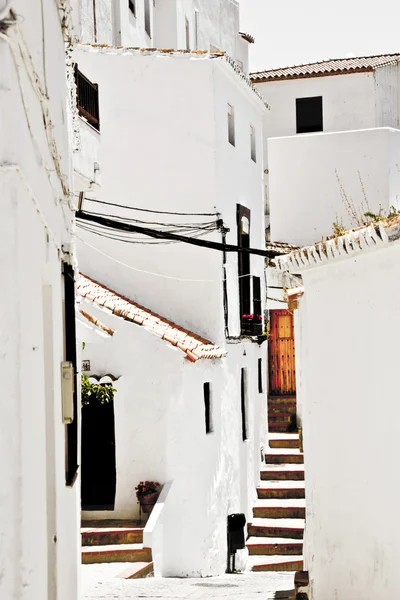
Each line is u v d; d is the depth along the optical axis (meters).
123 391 17.19
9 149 4.43
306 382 11.85
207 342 19.03
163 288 19.64
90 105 15.18
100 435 17.34
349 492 10.07
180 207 19.59
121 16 23.70
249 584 14.78
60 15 8.34
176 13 28.12
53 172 6.86
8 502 4.39
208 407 18.70
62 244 8.02
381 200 26.55
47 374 6.45
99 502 17.23
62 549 6.84
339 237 9.46
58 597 6.44
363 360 9.46
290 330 29.17
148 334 17.20
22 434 4.45
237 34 35.31
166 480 16.98
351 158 26.72
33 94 5.36
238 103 21.75
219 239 19.55
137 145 19.75
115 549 15.69
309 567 12.05
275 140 27.17
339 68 33.47
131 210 19.75
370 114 33.25
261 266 23.88
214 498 18.17
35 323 5.13
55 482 6.39
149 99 19.73
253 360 23.06
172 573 16.66
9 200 4.43
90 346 17.33
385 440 8.80
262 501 22.30
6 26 4.31
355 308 9.69
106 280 19.86
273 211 27.22
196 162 19.55
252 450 22.30
